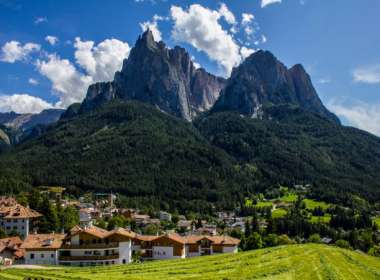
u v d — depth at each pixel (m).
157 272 96.38
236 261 110.50
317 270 87.69
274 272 85.31
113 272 99.00
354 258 115.88
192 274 90.19
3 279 80.44
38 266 118.12
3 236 179.50
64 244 135.00
